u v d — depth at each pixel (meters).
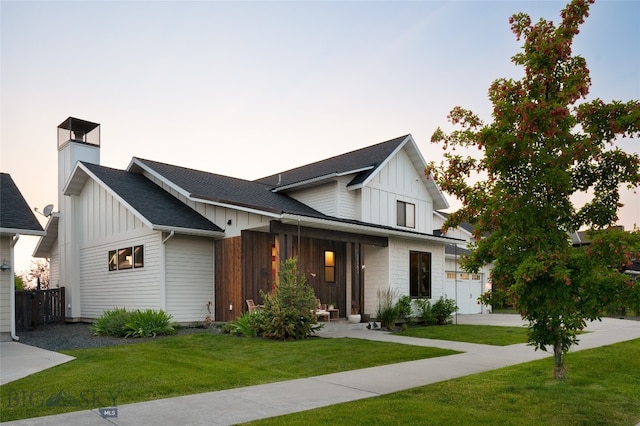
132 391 6.45
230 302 14.95
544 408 5.70
